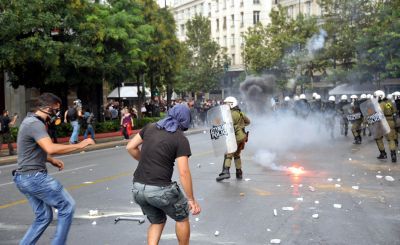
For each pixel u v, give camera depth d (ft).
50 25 75.05
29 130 17.57
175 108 16.57
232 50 255.50
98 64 87.56
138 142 17.02
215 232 22.41
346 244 20.58
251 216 25.77
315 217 25.16
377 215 25.63
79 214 26.76
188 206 16.65
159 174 15.96
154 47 124.26
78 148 17.92
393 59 118.52
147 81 155.53
